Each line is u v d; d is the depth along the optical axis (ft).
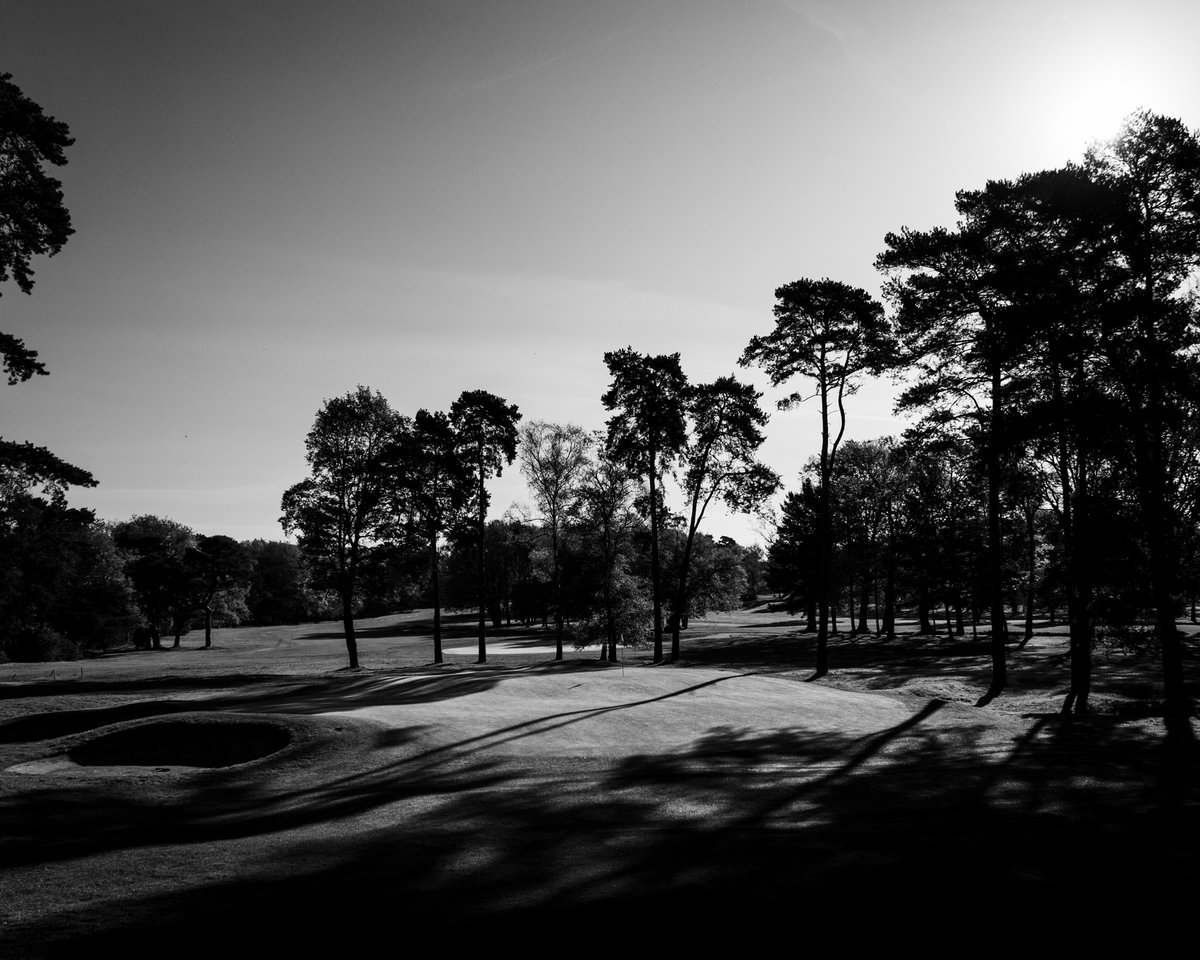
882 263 91.04
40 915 27.35
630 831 37.50
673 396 142.00
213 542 315.58
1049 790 45.47
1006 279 79.15
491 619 362.74
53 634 209.97
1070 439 82.12
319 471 147.23
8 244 68.54
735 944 24.07
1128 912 26.27
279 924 26.16
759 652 178.09
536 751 61.62
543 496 165.78
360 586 155.22
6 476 80.43
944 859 32.07
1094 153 76.59
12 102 66.49
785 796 45.50
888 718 80.94
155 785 50.83
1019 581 180.86
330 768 55.57
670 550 181.27
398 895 28.84
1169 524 81.76
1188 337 70.13
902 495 205.57
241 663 178.50
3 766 57.72
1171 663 76.84
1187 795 43.68
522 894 28.71
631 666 133.80
